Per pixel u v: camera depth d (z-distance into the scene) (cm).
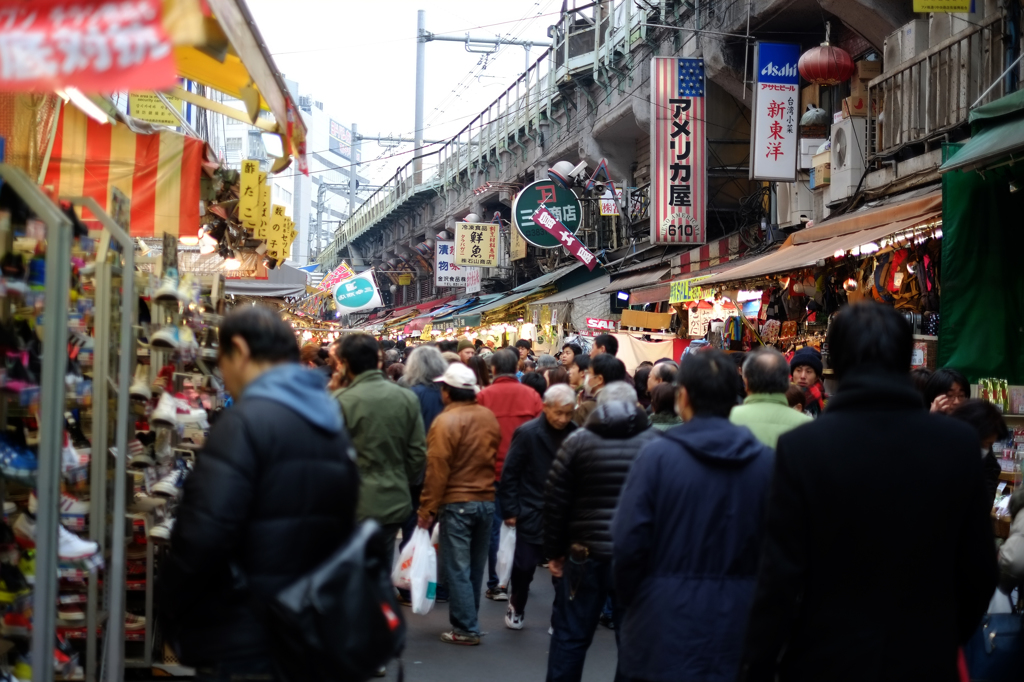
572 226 2333
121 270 459
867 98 1312
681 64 1794
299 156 476
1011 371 814
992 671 396
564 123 2797
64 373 341
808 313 1234
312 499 282
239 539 274
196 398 543
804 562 266
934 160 1103
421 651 635
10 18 244
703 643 347
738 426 371
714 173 1838
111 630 440
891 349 276
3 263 362
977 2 1079
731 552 355
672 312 1708
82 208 648
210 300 611
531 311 2562
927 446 267
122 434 446
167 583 271
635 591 360
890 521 262
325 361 1055
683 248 1922
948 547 266
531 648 648
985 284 821
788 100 1428
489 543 726
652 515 360
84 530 439
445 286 4188
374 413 581
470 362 839
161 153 672
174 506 550
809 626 267
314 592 270
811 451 268
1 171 340
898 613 261
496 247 3244
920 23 1191
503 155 3444
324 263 7500
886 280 991
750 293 1330
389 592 291
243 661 274
